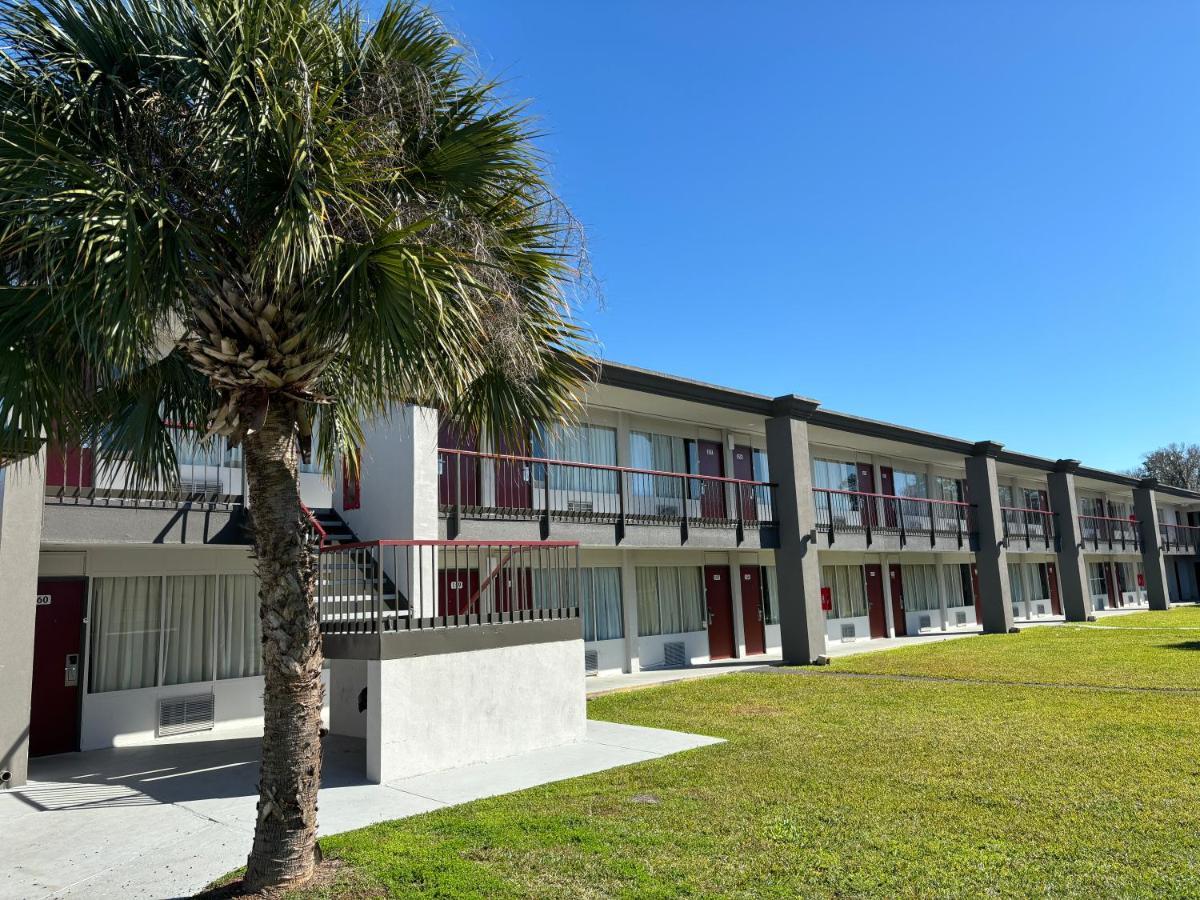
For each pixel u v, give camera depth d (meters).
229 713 12.05
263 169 4.91
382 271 4.82
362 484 12.60
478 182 6.07
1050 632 25.22
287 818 5.14
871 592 25.33
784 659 18.34
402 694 8.32
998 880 5.08
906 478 27.59
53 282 4.52
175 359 6.36
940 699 12.43
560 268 6.25
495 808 6.91
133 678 11.24
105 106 4.99
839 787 7.31
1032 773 7.68
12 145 4.50
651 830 6.15
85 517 9.23
